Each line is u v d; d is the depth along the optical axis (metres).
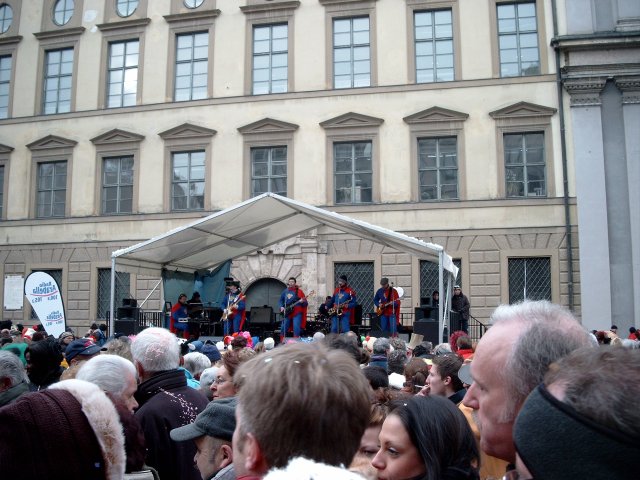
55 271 24.80
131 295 22.59
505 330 1.80
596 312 20.30
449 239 21.69
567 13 21.89
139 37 25.12
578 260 20.80
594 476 1.08
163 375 3.96
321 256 22.42
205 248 17.59
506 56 22.42
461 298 18.16
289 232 18.66
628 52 21.25
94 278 24.17
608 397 1.11
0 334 11.11
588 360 1.23
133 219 24.03
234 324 17.94
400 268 21.88
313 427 1.69
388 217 22.14
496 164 21.77
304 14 23.80
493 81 22.12
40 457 2.05
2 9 26.84
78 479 2.09
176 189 24.09
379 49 23.09
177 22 24.78
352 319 17.62
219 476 2.81
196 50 24.73
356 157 22.89
